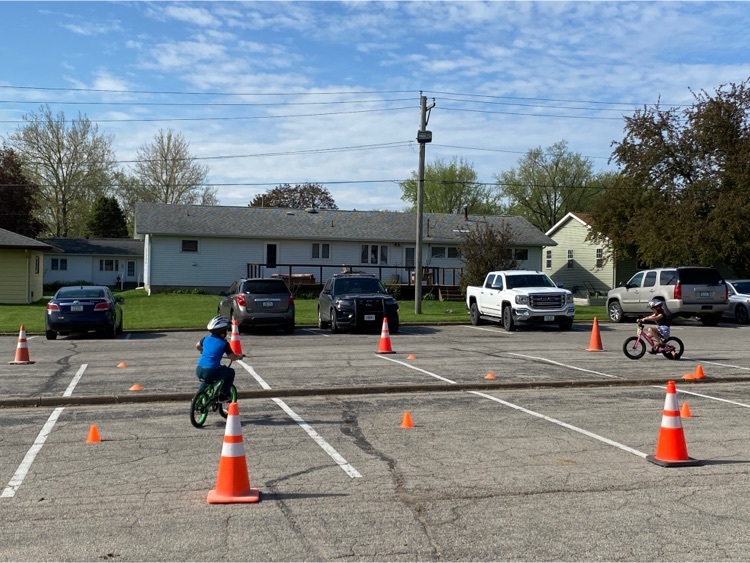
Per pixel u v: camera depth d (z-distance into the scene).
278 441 8.73
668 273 26.33
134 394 11.71
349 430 9.34
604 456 8.02
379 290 25.00
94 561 5.14
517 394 12.16
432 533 5.67
